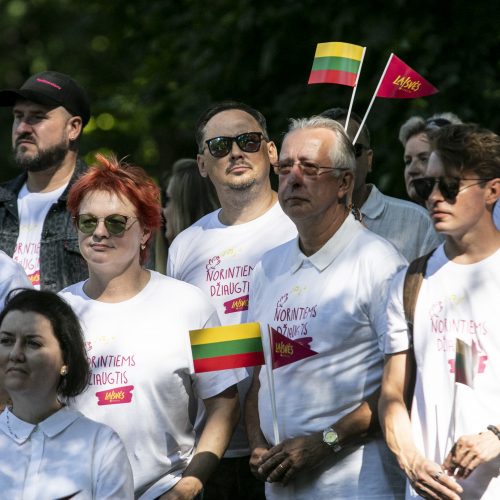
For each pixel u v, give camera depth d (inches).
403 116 972.6
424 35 985.5
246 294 621.6
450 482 480.7
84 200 567.5
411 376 518.3
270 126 1076.5
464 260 501.4
